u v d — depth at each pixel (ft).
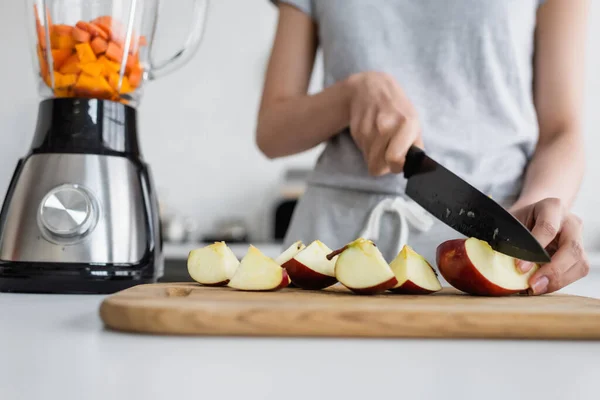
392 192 3.42
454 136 3.43
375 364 1.23
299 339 1.46
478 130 3.43
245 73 11.07
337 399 0.99
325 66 3.72
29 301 2.00
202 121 11.03
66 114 2.27
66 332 1.49
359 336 1.49
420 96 3.49
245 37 11.03
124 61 2.35
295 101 3.40
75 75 2.28
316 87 10.60
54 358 1.22
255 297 1.79
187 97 11.01
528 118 3.54
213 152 11.05
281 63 3.77
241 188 11.05
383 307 1.53
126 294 1.68
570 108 3.41
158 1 2.60
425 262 2.21
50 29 2.26
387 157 2.73
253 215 11.03
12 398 0.96
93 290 2.22
